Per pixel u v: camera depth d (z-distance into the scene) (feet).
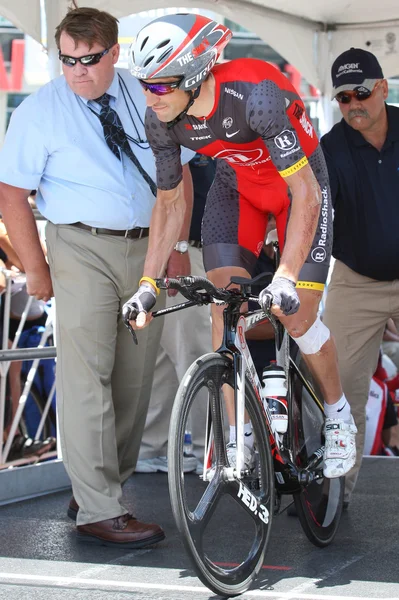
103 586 9.77
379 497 14.42
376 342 13.79
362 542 11.73
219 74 9.34
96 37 11.27
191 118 9.59
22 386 16.33
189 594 9.49
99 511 11.51
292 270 8.89
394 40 18.63
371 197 13.29
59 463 15.03
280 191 10.62
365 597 9.38
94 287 11.57
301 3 18.08
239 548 11.27
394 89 36.29
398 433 19.12
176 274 12.71
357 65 12.91
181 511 8.65
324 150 13.55
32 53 35.86
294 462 10.89
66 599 9.29
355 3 18.24
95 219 11.57
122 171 11.71
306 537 11.98
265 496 10.07
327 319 13.96
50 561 10.79
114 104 11.87
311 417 11.54
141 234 11.89
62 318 11.66
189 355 15.52
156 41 8.70
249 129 9.55
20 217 11.98
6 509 13.64
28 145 11.60
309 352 10.61
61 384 11.79
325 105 19.24
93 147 11.69
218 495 9.28
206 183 15.44
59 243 11.71
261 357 14.11
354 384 13.65
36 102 11.70
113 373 12.56
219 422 9.42
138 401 12.78
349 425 11.18
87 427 11.62
